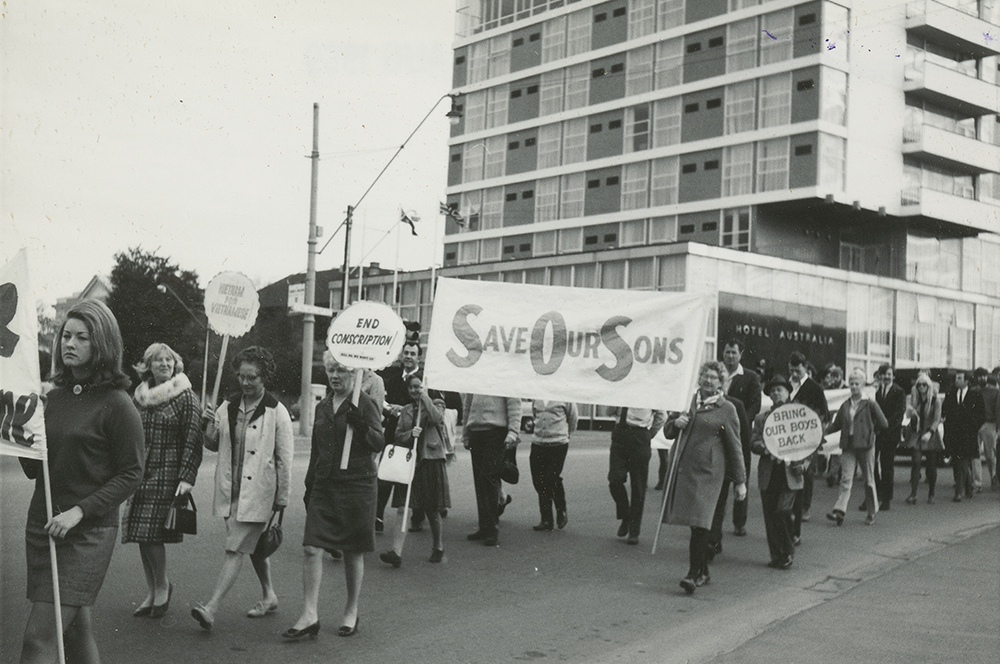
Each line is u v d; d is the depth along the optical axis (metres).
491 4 56.22
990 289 51.00
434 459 9.02
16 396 4.29
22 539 8.80
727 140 45.59
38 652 4.23
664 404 9.59
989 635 6.86
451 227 57.25
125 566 8.10
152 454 6.60
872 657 6.27
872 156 44.56
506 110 54.91
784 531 9.30
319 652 6.04
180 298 38.09
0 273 4.41
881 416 12.12
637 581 8.53
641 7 49.19
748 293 42.78
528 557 9.42
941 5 45.25
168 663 5.64
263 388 6.71
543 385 9.90
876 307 46.59
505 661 6.06
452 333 10.17
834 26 43.31
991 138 50.00
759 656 6.27
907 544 10.76
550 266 46.59
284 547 9.38
